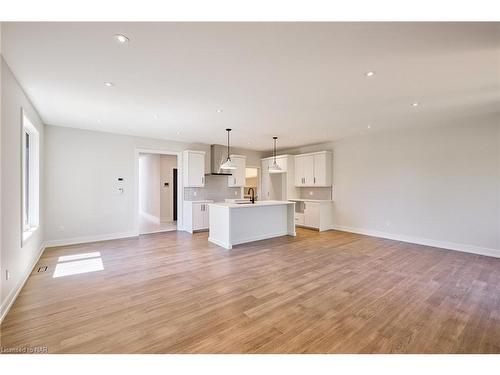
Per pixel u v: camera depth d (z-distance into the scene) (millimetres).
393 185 5492
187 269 3564
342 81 2826
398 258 4082
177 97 3322
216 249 4668
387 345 1896
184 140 6574
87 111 3949
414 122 4660
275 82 2846
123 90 3072
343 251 4508
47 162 4797
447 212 4707
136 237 5773
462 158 4520
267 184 8164
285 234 6004
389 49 2146
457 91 3125
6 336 1988
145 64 2414
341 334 2031
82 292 2805
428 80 2789
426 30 1865
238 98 3377
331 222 6781
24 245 3080
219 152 7195
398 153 5398
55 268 3604
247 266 3691
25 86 2908
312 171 6980
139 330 2080
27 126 3637
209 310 2414
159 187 8484
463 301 2605
